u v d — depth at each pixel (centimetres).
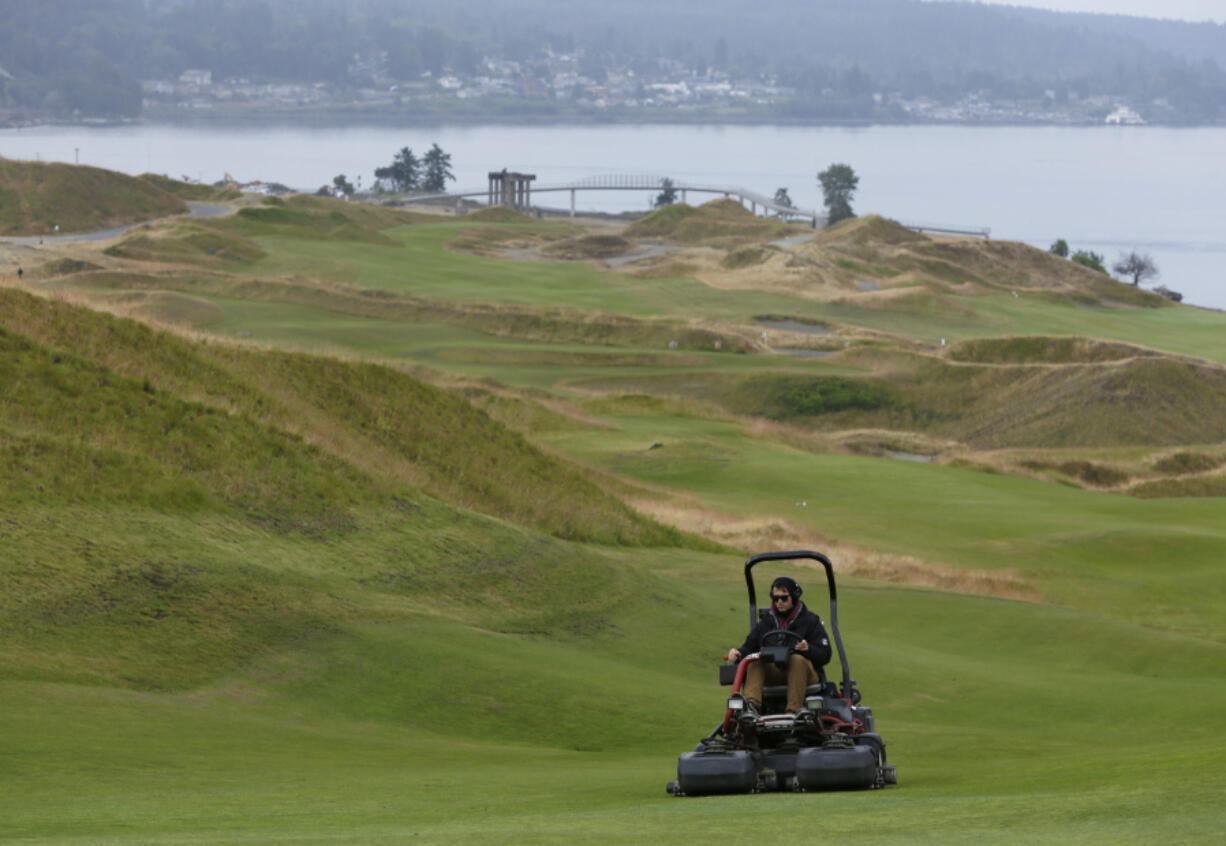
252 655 7844
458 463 16112
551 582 11106
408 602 9700
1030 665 10294
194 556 9231
